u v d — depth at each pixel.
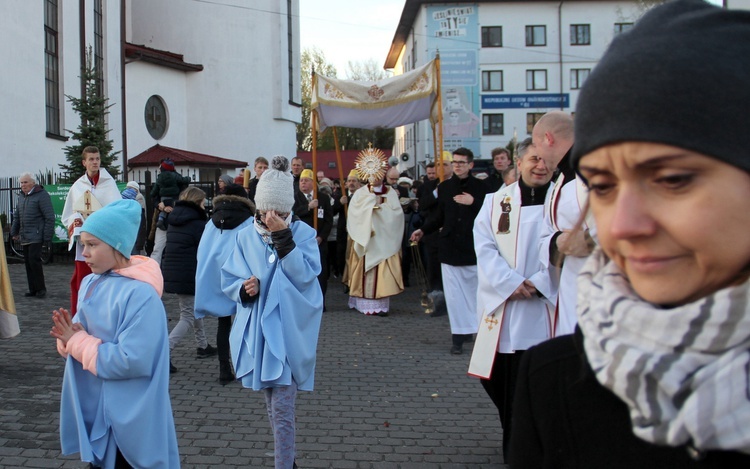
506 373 4.21
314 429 4.86
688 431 0.90
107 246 3.12
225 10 31.45
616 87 0.97
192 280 6.60
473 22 40.94
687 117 0.91
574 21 41.28
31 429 4.82
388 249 9.62
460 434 4.79
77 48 21.59
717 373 0.88
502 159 9.24
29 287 10.67
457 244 7.20
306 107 60.25
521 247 4.10
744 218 0.92
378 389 5.92
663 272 0.98
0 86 16.77
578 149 1.04
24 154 17.95
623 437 1.08
